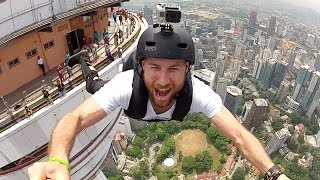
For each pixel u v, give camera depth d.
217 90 101.94
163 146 82.00
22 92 20.97
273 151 91.12
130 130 85.12
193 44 4.43
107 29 29.33
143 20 33.34
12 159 18.44
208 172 78.06
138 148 82.25
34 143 18.98
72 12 21.83
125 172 77.44
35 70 22.28
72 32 24.77
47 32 21.86
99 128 23.91
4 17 17.75
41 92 20.97
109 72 22.25
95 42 26.28
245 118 101.25
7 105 18.52
